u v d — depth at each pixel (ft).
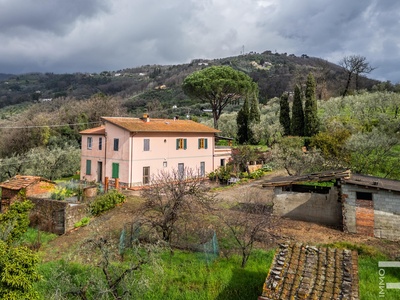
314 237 51.78
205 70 159.43
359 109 138.82
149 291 35.73
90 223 61.31
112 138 101.09
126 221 61.67
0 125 185.57
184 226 56.13
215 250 45.52
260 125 151.94
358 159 85.51
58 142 163.94
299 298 24.64
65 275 31.89
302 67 422.82
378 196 52.26
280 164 98.32
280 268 28.19
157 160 103.65
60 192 74.13
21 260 29.09
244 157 115.44
